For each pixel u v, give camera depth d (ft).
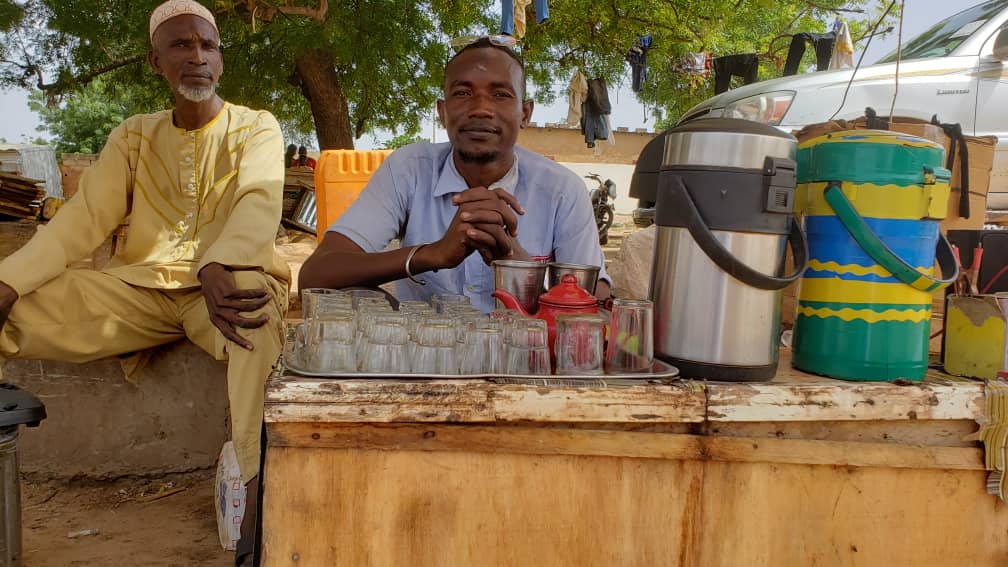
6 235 14.14
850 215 4.75
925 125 8.20
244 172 8.75
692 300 4.80
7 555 6.73
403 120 41.16
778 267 4.81
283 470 4.37
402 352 4.76
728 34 41.52
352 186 14.92
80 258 8.77
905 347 4.90
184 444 9.72
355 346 4.84
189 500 9.14
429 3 32.71
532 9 32.86
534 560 4.57
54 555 7.54
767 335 4.77
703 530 4.68
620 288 12.48
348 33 29.22
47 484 9.56
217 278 7.70
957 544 4.87
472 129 6.97
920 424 4.81
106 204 8.92
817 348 5.02
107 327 8.59
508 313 5.13
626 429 4.58
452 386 4.39
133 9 29.91
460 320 4.91
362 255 6.40
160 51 8.86
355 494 4.42
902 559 4.82
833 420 4.68
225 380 9.64
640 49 34.78
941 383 4.85
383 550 4.46
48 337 8.26
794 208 4.99
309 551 4.42
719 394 4.54
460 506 4.49
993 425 4.73
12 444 6.72
